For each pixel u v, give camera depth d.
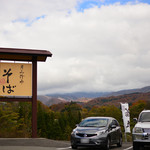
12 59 18.61
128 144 19.16
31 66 18.41
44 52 18.50
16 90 17.98
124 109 25.44
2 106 34.12
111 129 14.69
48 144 15.22
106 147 13.55
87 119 15.36
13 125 29.64
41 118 78.94
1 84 17.83
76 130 14.04
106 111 105.25
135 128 12.37
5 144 14.37
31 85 18.22
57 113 116.19
